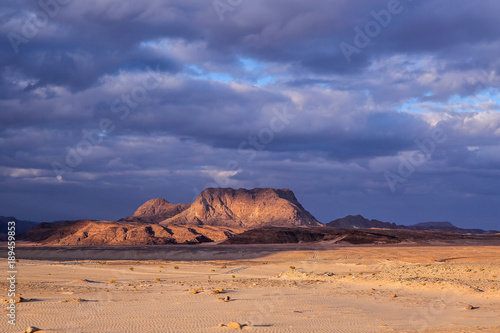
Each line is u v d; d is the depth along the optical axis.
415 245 124.81
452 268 43.97
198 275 48.53
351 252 94.00
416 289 31.67
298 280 40.28
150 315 19.72
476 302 25.88
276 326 17.56
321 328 17.33
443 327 17.77
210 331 16.23
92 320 18.20
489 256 84.69
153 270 53.72
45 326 16.78
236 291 30.25
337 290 31.66
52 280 39.12
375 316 20.61
